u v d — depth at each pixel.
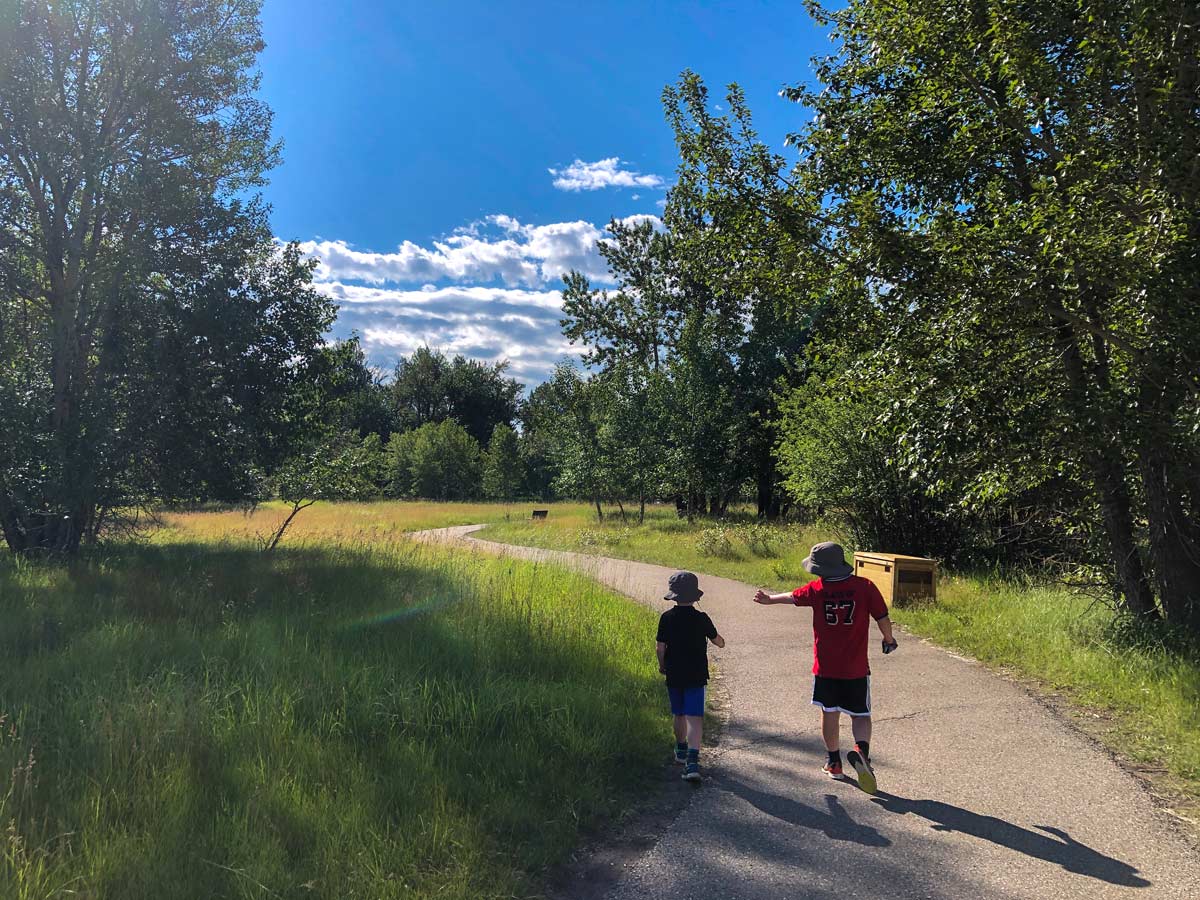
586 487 33.84
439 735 4.89
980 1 7.78
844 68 9.46
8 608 8.03
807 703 6.45
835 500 15.42
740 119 9.26
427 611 8.62
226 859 3.26
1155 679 6.39
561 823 3.87
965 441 7.52
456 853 3.46
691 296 37.16
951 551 13.91
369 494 19.14
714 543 19.25
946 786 4.51
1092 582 9.43
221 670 5.88
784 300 9.94
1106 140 7.20
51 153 13.30
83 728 4.47
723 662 7.97
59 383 13.28
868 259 7.92
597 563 16.23
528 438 71.00
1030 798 4.31
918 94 8.97
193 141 14.62
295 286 15.23
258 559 13.08
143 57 14.24
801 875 3.44
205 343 13.91
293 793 3.85
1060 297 6.95
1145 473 7.55
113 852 3.21
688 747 4.83
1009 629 8.55
